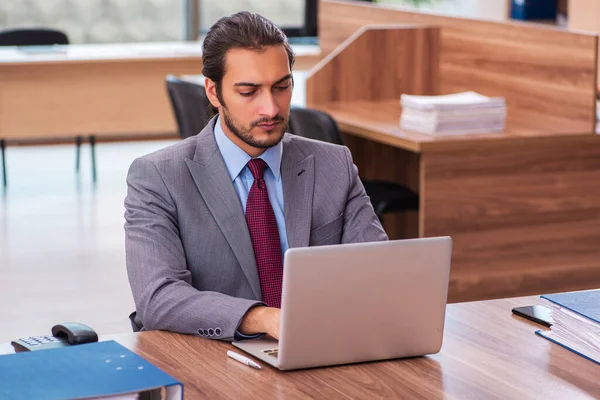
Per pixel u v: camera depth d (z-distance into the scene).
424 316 2.10
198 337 2.23
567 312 2.17
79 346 1.96
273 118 2.33
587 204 4.55
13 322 4.61
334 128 4.30
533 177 4.44
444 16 5.36
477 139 4.32
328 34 6.37
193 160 2.49
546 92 4.73
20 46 7.62
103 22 9.38
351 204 2.63
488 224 4.43
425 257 2.07
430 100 4.52
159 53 7.56
